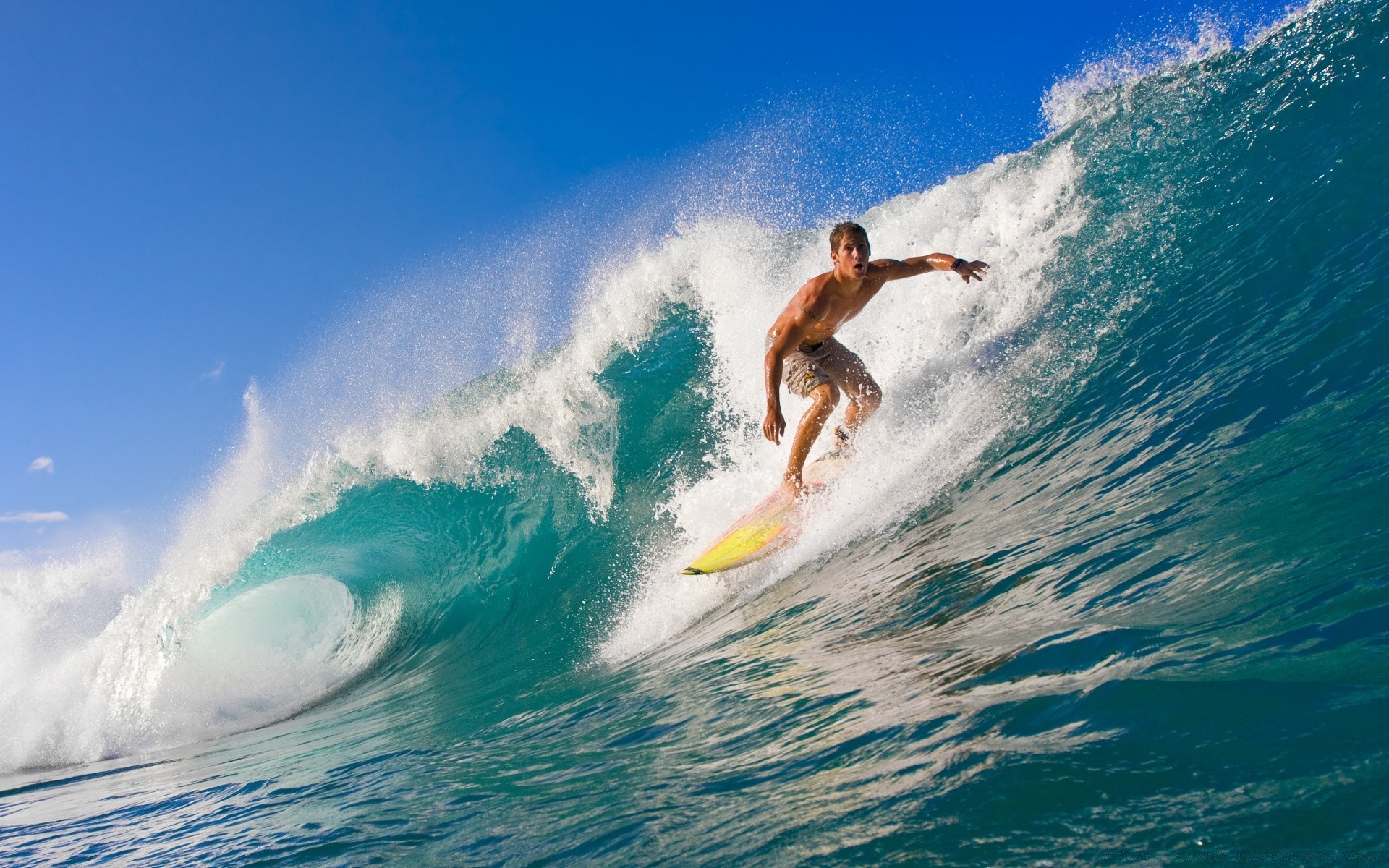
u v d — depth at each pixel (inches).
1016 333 227.8
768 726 98.3
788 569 192.7
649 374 331.3
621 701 147.9
